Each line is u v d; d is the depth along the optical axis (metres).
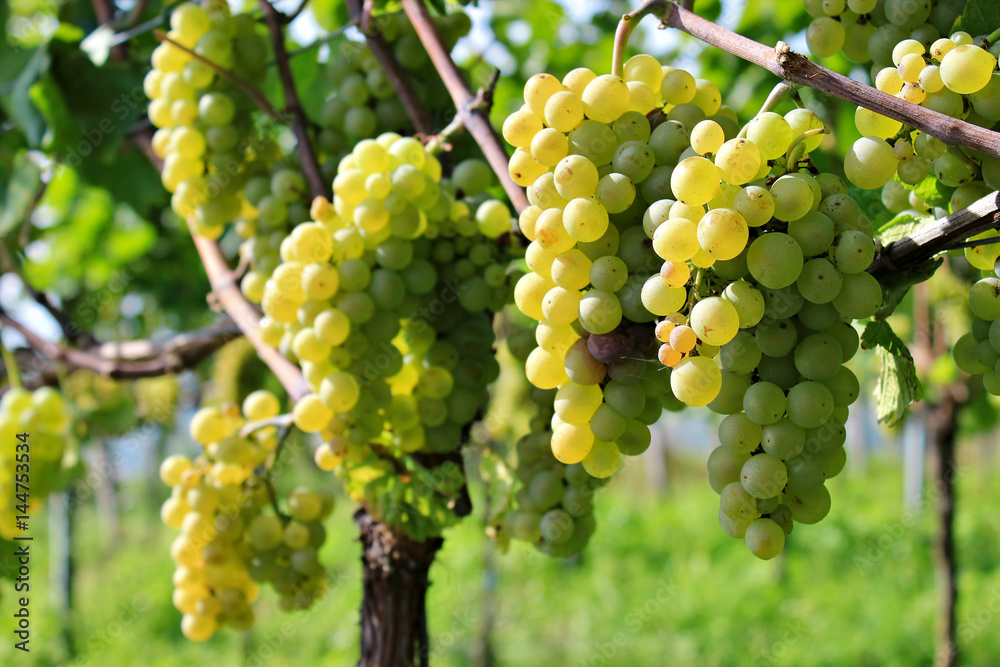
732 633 3.44
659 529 5.41
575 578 4.46
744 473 0.60
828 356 0.59
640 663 3.19
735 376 0.61
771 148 0.59
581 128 0.61
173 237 2.16
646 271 0.61
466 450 0.82
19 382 1.11
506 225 0.76
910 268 0.62
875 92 0.57
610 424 0.62
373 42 0.79
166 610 4.23
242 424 0.84
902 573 3.88
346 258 0.73
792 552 4.35
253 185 0.80
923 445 2.80
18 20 1.47
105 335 2.68
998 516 5.02
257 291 0.80
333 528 5.74
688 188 0.58
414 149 0.73
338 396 0.72
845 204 0.59
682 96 0.62
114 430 1.26
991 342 0.61
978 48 0.58
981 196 0.62
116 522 5.88
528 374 0.63
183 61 0.82
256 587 0.84
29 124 1.04
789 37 1.45
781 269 0.57
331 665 3.44
